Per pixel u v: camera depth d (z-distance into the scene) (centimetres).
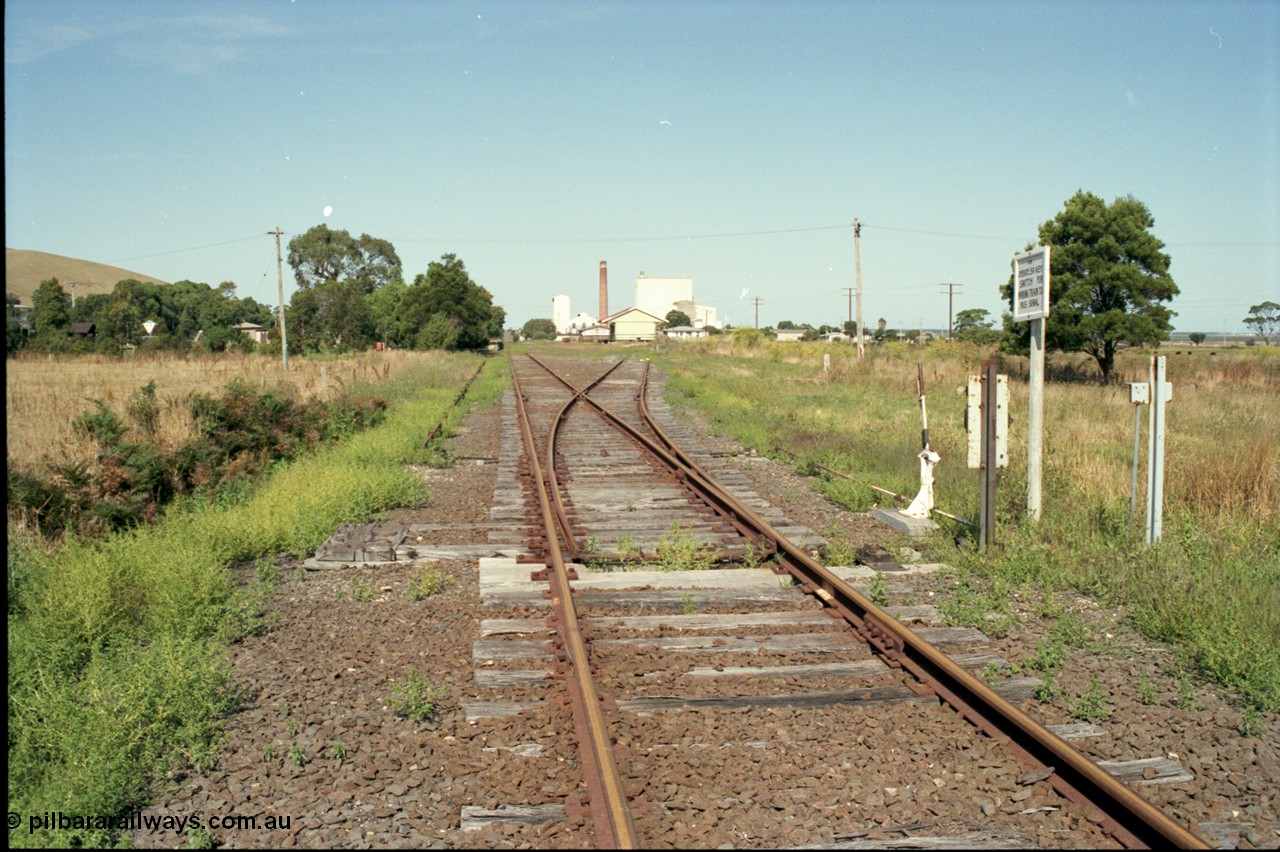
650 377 3831
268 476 1312
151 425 1398
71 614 679
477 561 903
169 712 526
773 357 5653
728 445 1758
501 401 2758
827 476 1358
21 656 605
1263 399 2439
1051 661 618
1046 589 791
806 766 482
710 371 4200
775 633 690
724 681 592
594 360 5850
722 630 691
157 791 467
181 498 1121
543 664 617
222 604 734
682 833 416
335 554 891
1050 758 474
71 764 469
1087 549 877
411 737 515
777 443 1664
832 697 564
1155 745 509
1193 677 609
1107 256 3444
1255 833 424
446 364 4478
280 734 523
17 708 534
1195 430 1736
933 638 671
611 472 1423
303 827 427
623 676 591
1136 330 3312
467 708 543
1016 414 1983
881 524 1073
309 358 5116
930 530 1000
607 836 403
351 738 516
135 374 3095
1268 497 1040
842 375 3534
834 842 412
